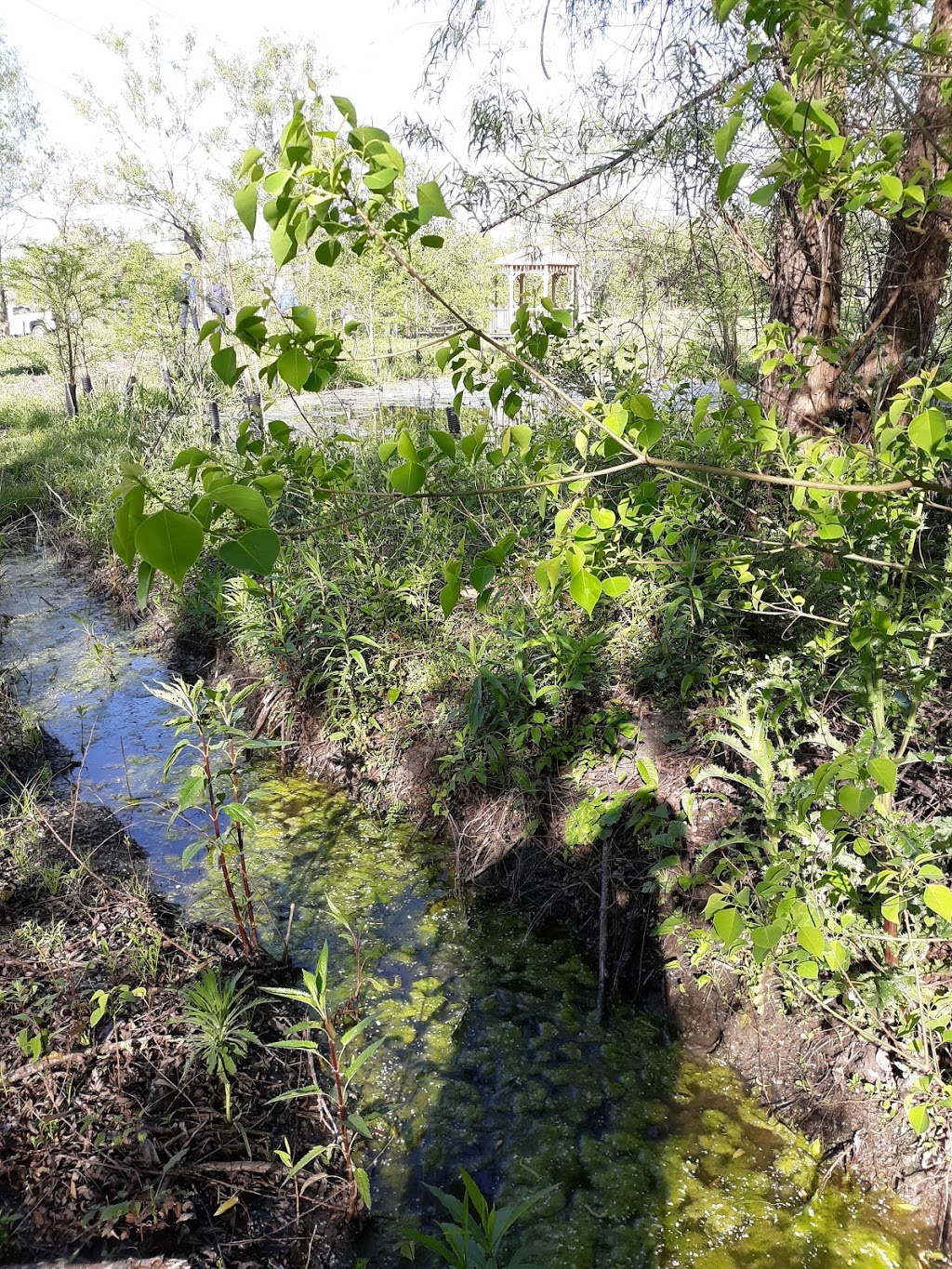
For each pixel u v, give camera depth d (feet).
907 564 7.09
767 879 5.39
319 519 18.80
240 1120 8.75
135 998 9.85
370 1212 8.27
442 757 14.11
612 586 4.63
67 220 54.49
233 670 19.72
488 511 17.24
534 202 16.53
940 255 13.01
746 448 7.23
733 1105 9.47
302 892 13.12
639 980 10.91
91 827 14.28
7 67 64.28
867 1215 8.18
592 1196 8.57
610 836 11.45
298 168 4.22
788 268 14.17
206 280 42.45
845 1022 8.51
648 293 18.42
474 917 12.52
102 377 60.39
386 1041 10.36
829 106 6.88
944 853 7.30
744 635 12.71
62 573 30.09
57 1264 7.05
